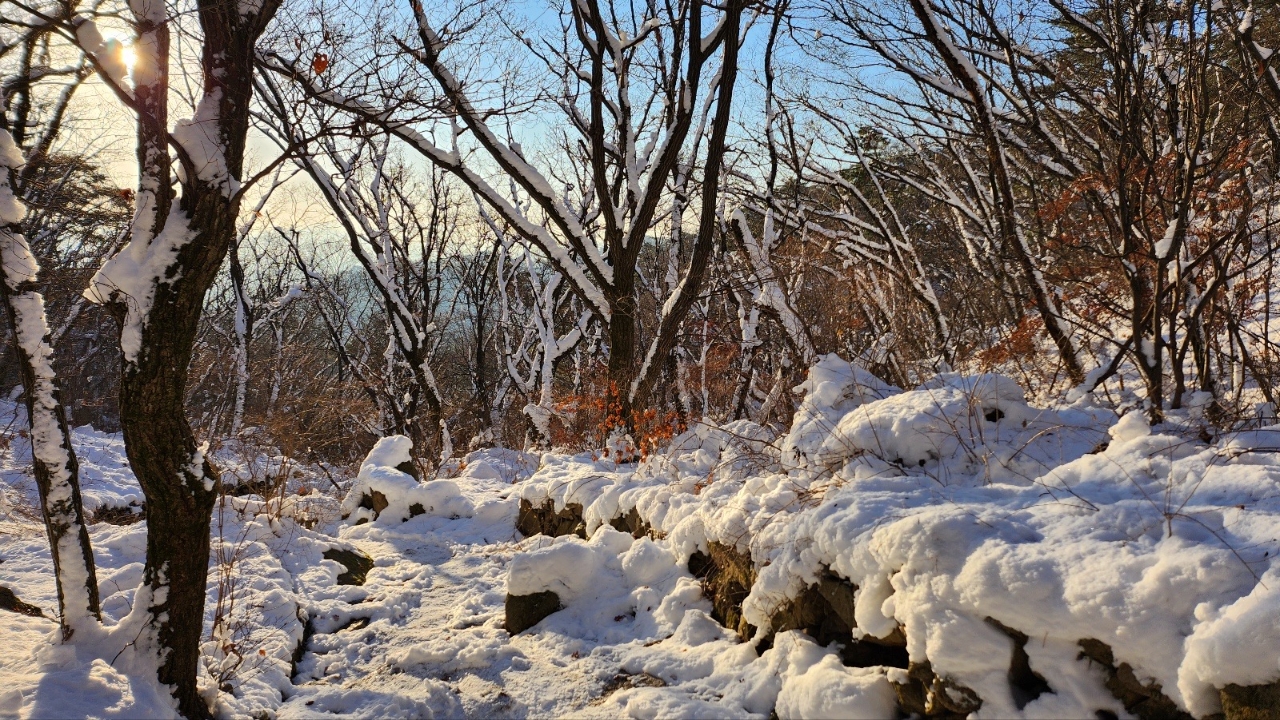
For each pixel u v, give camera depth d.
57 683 3.40
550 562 5.08
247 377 19.91
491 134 9.02
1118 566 2.69
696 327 13.82
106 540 6.25
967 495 3.70
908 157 13.18
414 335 15.37
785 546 3.97
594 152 9.33
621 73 10.30
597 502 6.44
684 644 4.32
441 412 15.73
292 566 6.29
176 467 3.52
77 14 3.36
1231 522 2.75
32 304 3.70
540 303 17.80
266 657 4.50
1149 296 5.23
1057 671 2.73
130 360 3.35
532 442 15.20
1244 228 4.53
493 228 19.70
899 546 3.19
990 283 8.63
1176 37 5.19
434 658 4.65
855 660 3.53
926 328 9.26
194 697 3.73
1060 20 7.80
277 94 11.05
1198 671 2.34
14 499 8.73
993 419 4.68
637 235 9.45
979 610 2.90
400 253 20.02
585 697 4.04
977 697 2.86
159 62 3.38
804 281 9.19
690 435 7.31
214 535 6.55
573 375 18.77
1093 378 5.16
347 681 4.52
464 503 8.50
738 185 14.35
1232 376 5.00
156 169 3.38
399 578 6.47
